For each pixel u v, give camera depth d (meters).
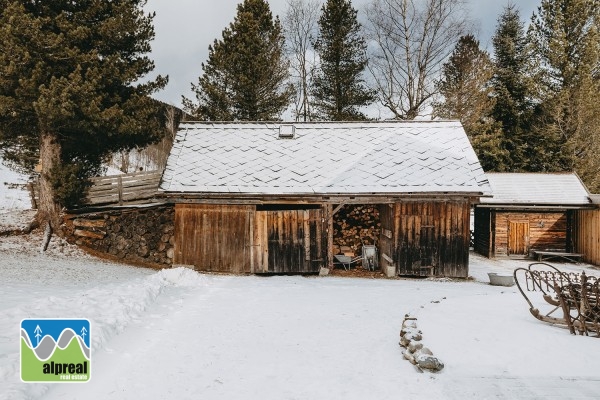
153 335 7.31
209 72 26.00
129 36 17.02
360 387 5.37
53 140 16.36
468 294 11.09
